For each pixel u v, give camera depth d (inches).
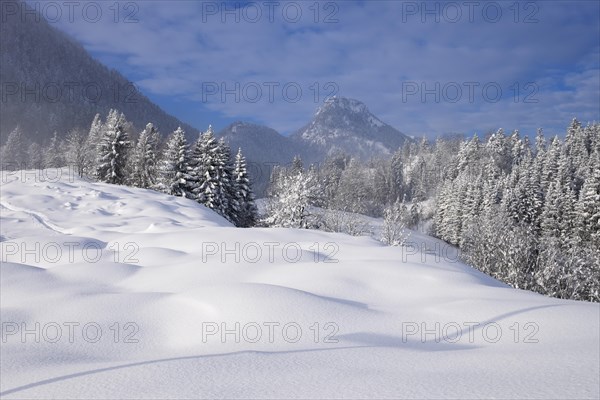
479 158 4131.4
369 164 5895.7
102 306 290.4
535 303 280.5
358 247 522.0
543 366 164.1
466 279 365.4
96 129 2509.8
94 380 159.9
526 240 1370.6
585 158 3193.9
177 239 569.6
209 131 1668.3
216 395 139.5
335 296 322.7
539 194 2319.1
